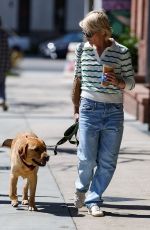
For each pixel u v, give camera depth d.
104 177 10.35
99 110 10.10
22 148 10.02
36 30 85.69
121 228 9.75
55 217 10.28
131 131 19.25
